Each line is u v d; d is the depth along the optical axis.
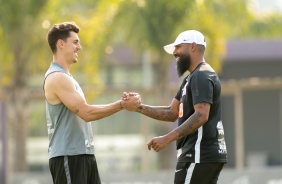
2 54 63.75
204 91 20.58
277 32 89.69
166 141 20.47
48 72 21.09
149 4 60.69
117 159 78.62
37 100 68.94
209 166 20.84
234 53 84.19
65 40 21.22
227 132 84.94
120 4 61.34
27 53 64.50
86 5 75.12
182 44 21.53
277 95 88.12
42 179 53.69
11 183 54.47
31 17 63.25
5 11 62.41
